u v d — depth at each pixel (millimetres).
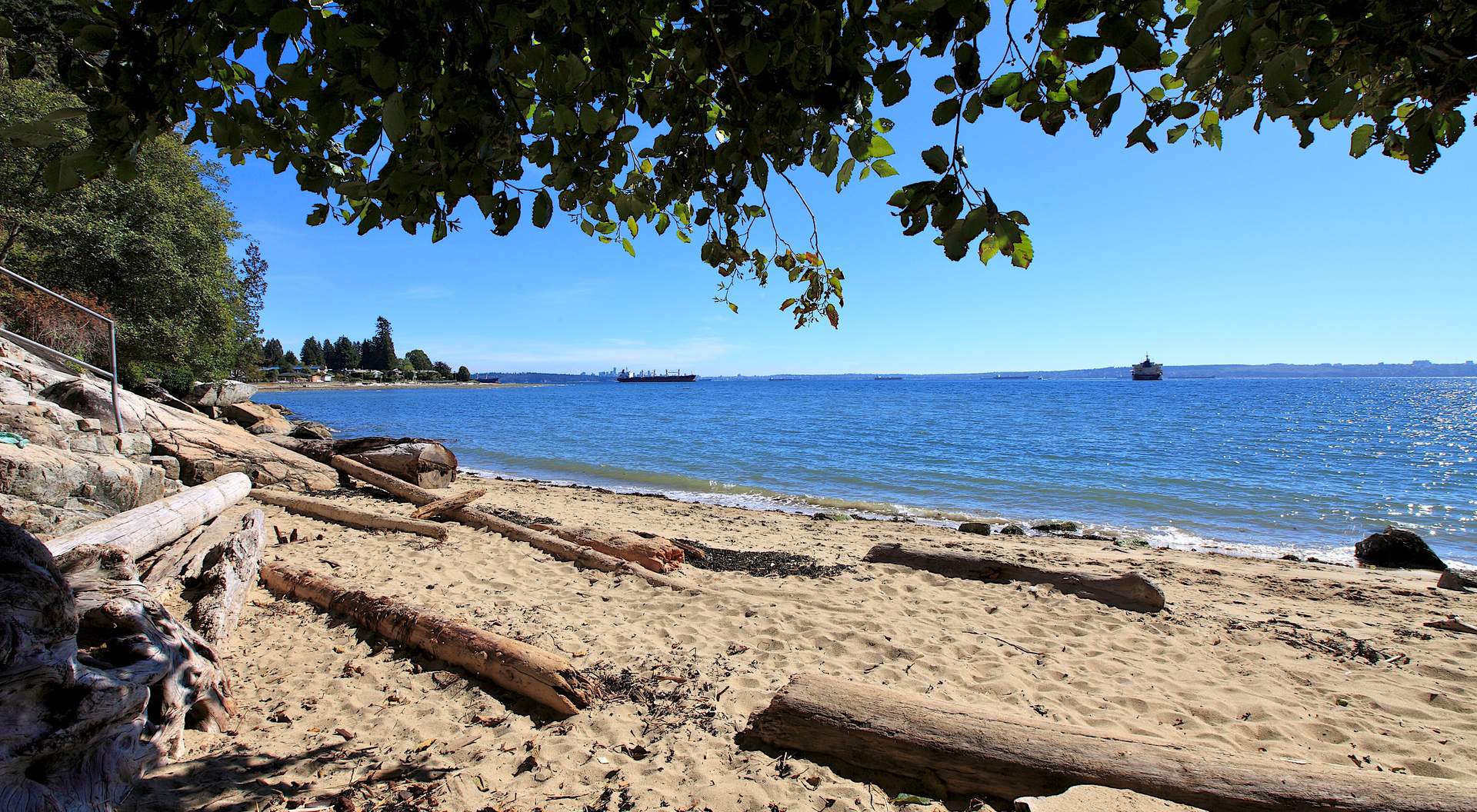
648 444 26797
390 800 2801
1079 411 49344
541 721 3598
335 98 1395
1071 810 2414
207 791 2701
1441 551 10484
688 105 1971
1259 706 3861
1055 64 1390
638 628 5027
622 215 2211
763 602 5754
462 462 21516
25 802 2078
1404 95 1471
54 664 2143
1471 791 2584
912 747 3049
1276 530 11898
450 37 1373
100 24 1424
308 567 6328
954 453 23281
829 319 2588
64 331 15500
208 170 22906
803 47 1534
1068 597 5980
